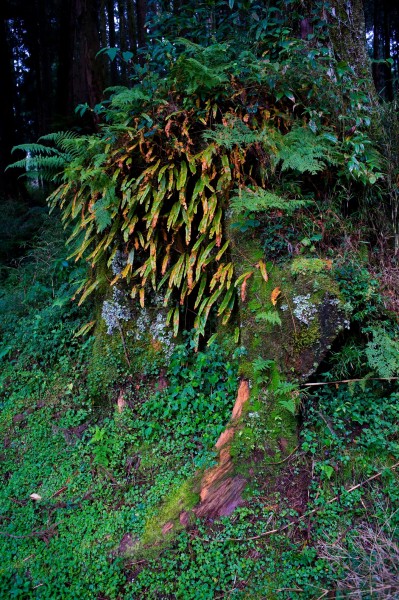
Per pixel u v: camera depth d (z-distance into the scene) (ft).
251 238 10.11
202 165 10.12
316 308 9.06
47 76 41.22
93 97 22.74
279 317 9.38
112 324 11.82
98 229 10.77
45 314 13.96
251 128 10.62
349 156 10.34
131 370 11.60
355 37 12.39
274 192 10.42
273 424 9.11
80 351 12.81
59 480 10.40
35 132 46.96
